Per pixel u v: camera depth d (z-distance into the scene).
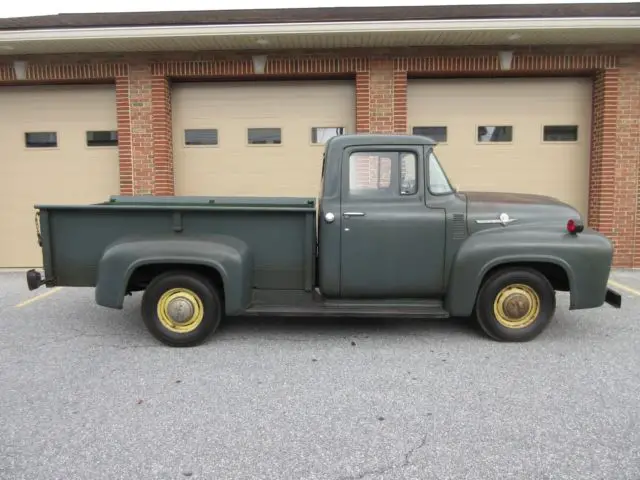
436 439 2.94
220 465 2.69
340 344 4.66
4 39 7.40
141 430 3.06
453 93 8.41
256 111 8.55
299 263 4.70
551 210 4.74
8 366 4.13
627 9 7.32
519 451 2.81
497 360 4.22
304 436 2.98
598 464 2.67
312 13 8.52
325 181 4.68
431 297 4.77
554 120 8.42
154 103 8.26
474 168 8.49
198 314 4.56
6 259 8.90
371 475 2.59
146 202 5.04
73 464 2.70
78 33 7.36
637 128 8.02
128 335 4.97
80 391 3.63
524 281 4.57
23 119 8.68
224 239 4.63
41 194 8.79
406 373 3.95
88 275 4.65
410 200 4.64
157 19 8.15
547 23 7.04
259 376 3.90
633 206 8.12
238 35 7.33
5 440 2.95
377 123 8.20
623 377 3.85
